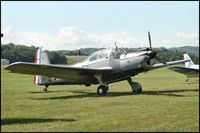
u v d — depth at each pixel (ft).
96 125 25.84
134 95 50.96
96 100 44.24
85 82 58.65
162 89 63.82
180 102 40.09
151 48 54.90
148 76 141.49
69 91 63.00
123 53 56.49
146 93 55.01
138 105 37.88
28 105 39.93
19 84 88.33
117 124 26.08
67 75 55.83
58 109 35.86
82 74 55.72
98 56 57.26
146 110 33.65
